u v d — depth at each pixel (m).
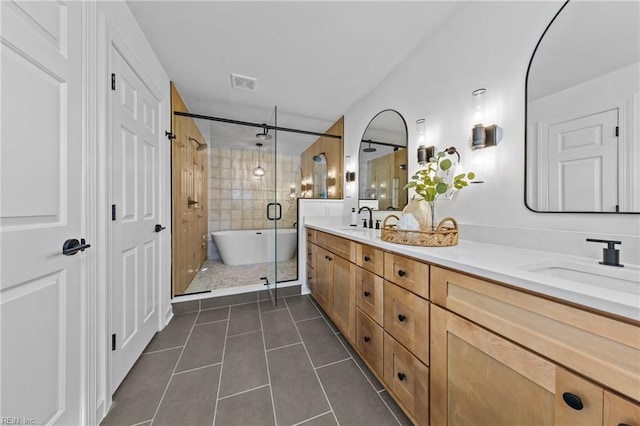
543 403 0.54
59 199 0.80
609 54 0.82
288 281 2.61
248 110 2.78
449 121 1.44
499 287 0.65
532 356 0.57
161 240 1.78
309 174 3.97
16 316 0.65
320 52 1.73
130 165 1.31
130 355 1.30
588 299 0.47
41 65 0.73
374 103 2.25
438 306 0.85
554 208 0.97
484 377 0.68
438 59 1.51
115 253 1.15
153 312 1.64
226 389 1.17
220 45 1.65
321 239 2.09
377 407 1.08
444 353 0.81
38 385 0.72
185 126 2.47
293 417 1.02
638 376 0.41
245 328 1.80
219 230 4.25
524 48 1.06
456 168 1.37
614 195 0.81
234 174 4.36
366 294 1.31
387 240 1.25
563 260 0.84
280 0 1.29
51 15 0.77
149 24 1.44
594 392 0.46
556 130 0.96
